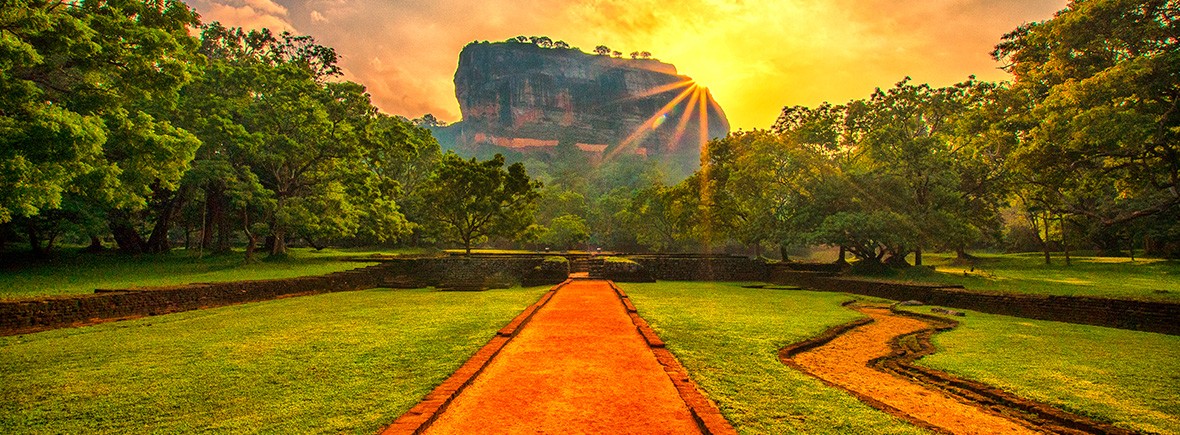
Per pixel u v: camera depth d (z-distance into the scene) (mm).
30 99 10094
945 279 22750
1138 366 6770
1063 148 13984
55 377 5738
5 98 9719
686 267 27531
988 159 26750
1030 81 18438
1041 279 21938
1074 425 4570
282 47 34125
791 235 26031
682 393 4922
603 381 5461
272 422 4223
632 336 8188
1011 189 25844
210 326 9500
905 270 25156
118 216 24875
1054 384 5871
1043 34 16156
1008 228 43656
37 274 18203
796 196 28297
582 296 14906
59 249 26938
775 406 4730
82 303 10109
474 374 5562
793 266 27016
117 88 12703
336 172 26125
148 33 12406
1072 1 15602
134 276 18531
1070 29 15148
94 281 16484
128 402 4812
